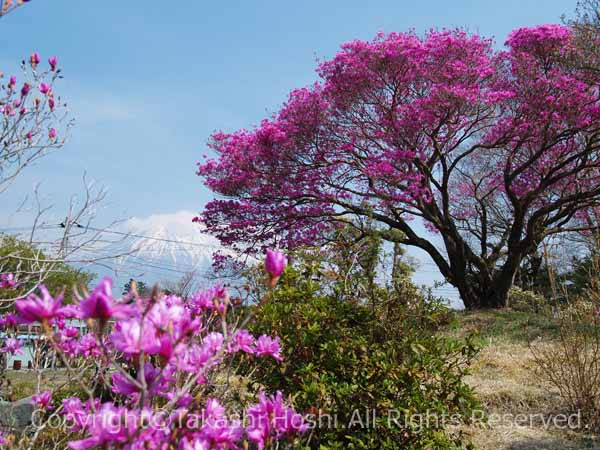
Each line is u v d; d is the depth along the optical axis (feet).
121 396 8.41
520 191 59.93
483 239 62.03
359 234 18.07
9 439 8.44
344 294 16.12
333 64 49.83
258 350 8.71
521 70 49.19
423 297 16.51
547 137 49.70
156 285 4.87
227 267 53.47
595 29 45.80
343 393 13.26
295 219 51.83
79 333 9.61
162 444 4.99
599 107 46.37
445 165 53.47
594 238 23.39
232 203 53.36
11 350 9.81
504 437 19.16
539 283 62.95
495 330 38.29
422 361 14.35
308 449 11.10
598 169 55.67
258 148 50.78
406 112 49.08
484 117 50.37
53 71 15.31
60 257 13.17
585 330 21.53
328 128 50.21
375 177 49.42
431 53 49.01
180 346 5.22
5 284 12.19
